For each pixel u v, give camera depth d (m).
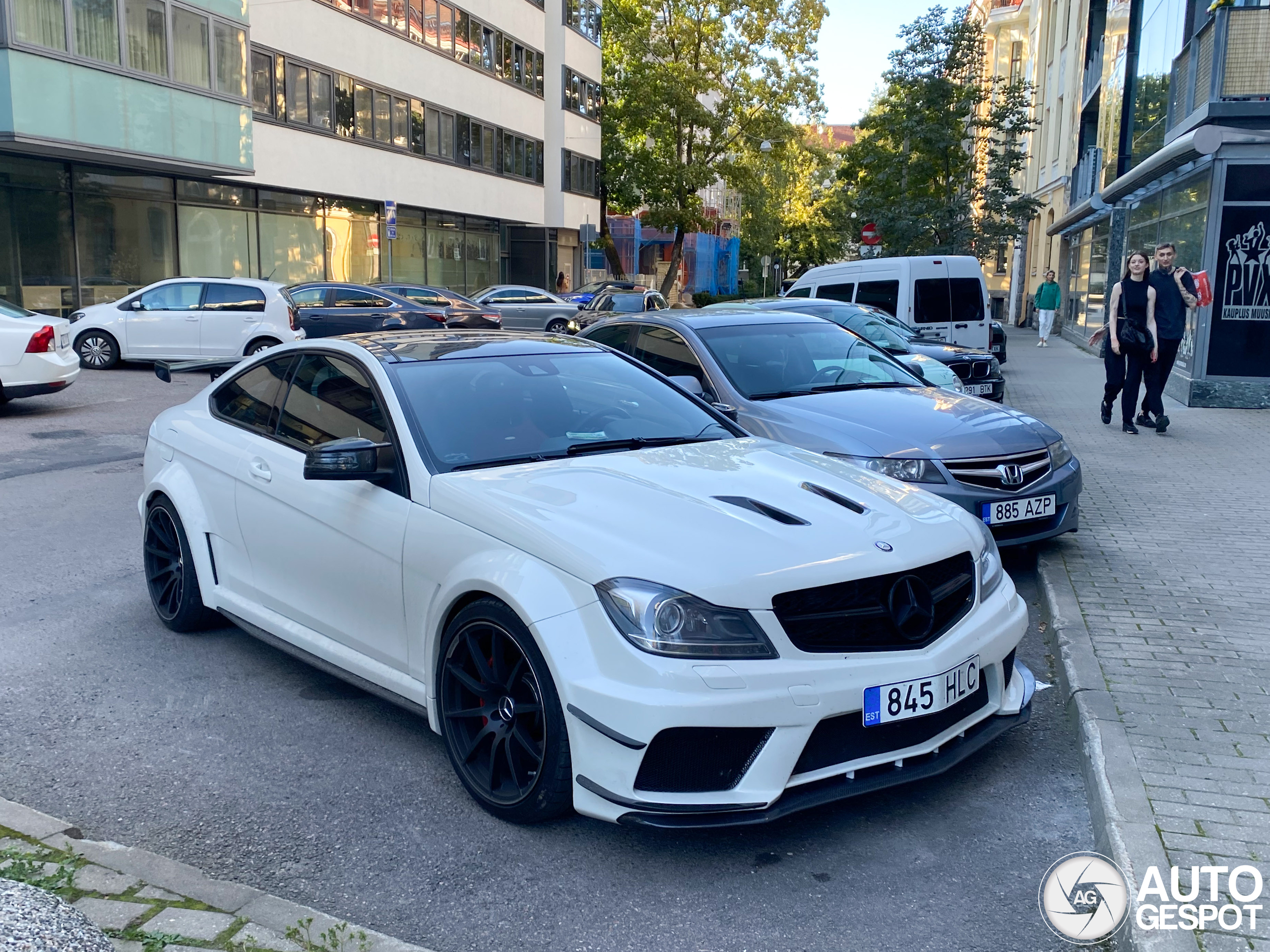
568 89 41.81
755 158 43.66
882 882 3.16
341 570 4.16
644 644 3.09
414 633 3.83
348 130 28.45
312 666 4.57
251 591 4.79
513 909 3.02
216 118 22.09
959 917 2.98
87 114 18.81
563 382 4.66
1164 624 5.19
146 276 22.69
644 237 58.62
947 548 3.65
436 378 4.38
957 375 12.19
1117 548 6.67
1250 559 6.37
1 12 17.09
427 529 3.75
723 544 3.33
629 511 3.54
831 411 6.67
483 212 36.22
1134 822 3.25
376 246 30.88
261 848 3.34
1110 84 24.67
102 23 19.03
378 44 29.58
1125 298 11.30
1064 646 4.89
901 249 29.67
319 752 4.05
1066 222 29.45
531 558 3.38
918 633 3.41
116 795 3.70
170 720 4.34
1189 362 14.11
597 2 44.34
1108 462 9.73
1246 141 12.77
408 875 3.19
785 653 3.17
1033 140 43.44
